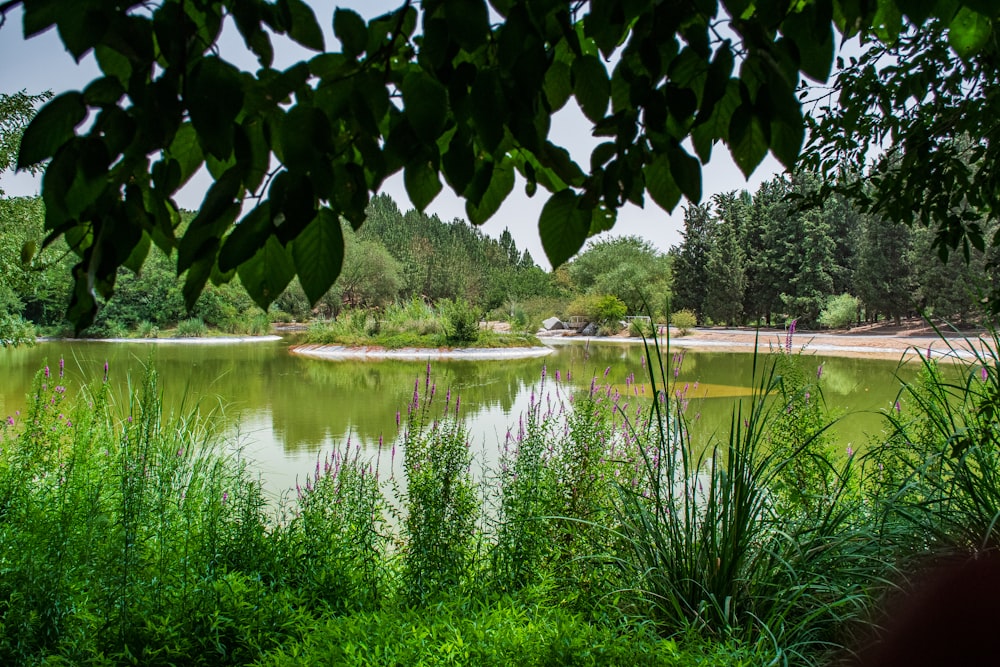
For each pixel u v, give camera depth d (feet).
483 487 13.30
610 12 2.60
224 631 7.47
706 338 112.78
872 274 114.73
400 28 2.62
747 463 8.51
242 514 10.66
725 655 6.24
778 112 2.56
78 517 9.25
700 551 8.23
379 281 166.20
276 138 2.62
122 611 7.65
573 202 3.04
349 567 9.82
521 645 6.31
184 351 80.89
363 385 47.14
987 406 7.00
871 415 21.25
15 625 7.48
